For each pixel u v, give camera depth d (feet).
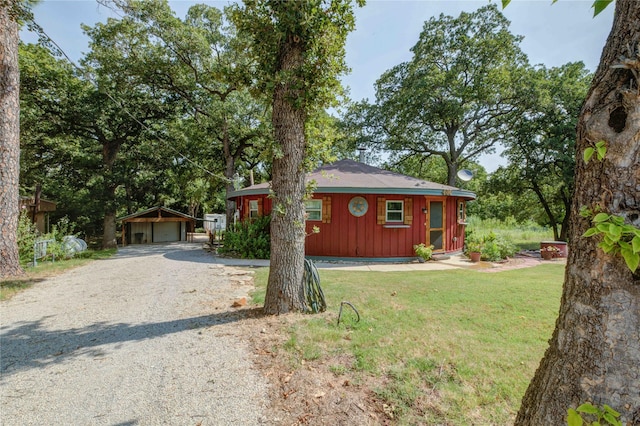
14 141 22.58
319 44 13.32
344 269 25.21
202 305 15.38
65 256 32.68
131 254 37.76
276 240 13.75
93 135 55.11
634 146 3.80
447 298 15.61
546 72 49.42
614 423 3.55
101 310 14.74
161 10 42.96
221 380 8.57
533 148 47.55
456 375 8.41
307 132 14.19
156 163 61.00
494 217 77.05
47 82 45.62
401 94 55.21
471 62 53.52
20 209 34.19
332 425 6.72
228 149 52.11
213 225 79.51
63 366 9.43
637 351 3.88
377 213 29.99
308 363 9.28
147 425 6.83
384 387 7.98
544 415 4.71
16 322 13.17
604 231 3.57
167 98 54.49
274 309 13.61
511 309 13.83
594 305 4.20
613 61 4.06
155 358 9.87
